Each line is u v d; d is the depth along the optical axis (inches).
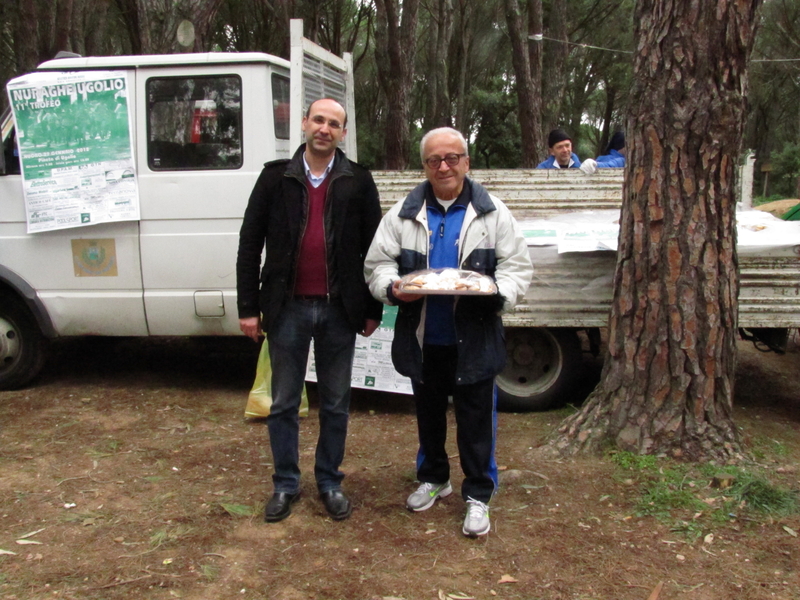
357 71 1053.8
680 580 117.6
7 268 211.2
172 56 199.9
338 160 135.3
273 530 134.5
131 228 206.2
